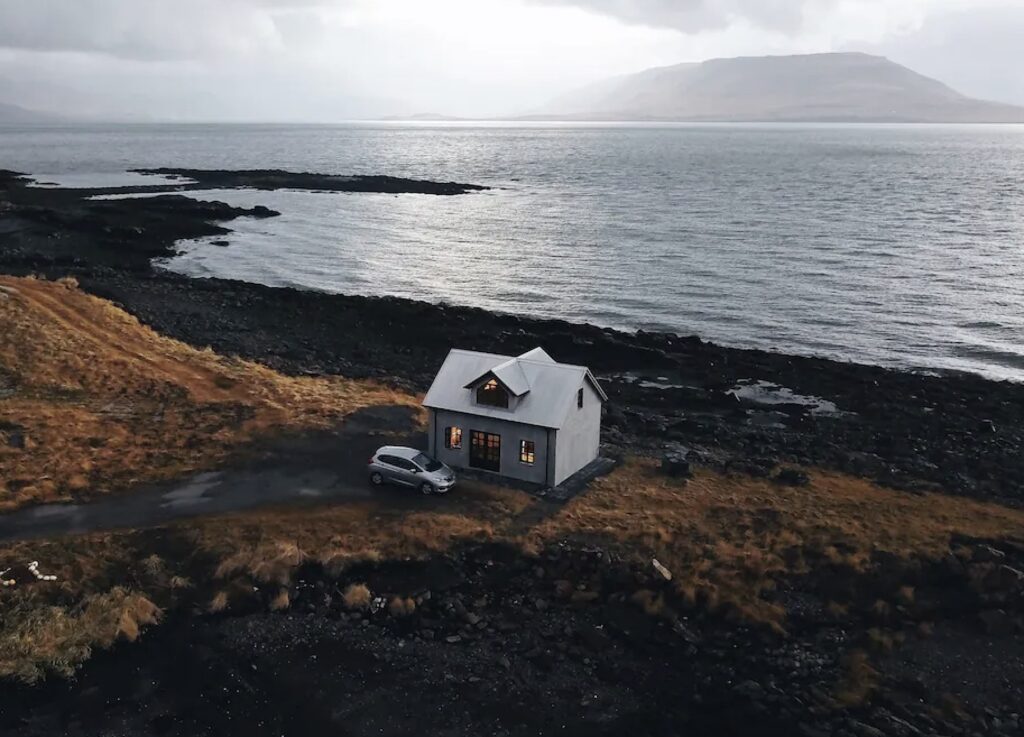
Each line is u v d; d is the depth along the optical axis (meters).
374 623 28.97
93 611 28.53
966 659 27.75
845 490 39.34
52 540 32.19
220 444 41.09
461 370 40.81
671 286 98.19
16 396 46.03
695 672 26.94
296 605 29.72
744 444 47.16
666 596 30.36
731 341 76.88
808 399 58.66
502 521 34.59
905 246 124.31
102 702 25.03
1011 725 24.88
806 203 176.00
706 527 34.62
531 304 90.19
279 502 35.78
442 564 31.67
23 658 26.19
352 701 25.42
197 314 73.81
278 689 25.83
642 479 39.59
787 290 95.94
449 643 28.02
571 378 38.72
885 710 25.25
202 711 24.83
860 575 31.33
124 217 130.62
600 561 31.73
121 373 50.09
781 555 32.56
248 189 190.25
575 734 24.34
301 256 114.25
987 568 31.41
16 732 23.77
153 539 32.66
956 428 51.44
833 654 27.78
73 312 62.09
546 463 37.88
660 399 57.16
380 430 43.75
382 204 170.00
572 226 143.75
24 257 91.38
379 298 81.44
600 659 27.47
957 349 74.31
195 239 122.75
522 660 27.36
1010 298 92.12
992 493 40.19
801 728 24.41
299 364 59.22
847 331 79.94
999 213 160.38
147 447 40.72
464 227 142.12
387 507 35.59
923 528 34.91
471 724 24.66
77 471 37.78
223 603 29.27
